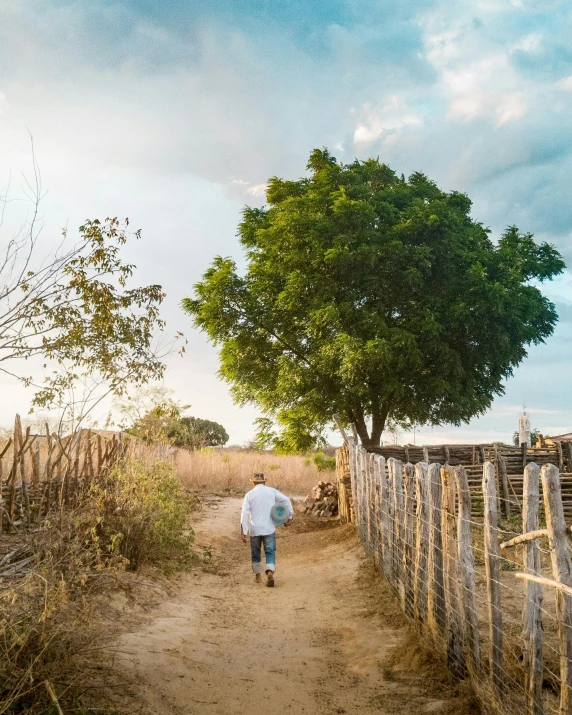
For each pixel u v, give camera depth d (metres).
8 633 4.29
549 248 23.38
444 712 4.63
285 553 12.83
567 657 3.59
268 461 29.77
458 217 21.58
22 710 3.89
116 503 9.09
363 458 11.53
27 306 6.11
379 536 9.36
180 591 8.45
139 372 7.03
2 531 8.63
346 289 20.78
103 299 6.33
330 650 6.33
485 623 6.25
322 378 21.42
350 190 21.55
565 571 3.64
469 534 5.12
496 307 19.52
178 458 24.09
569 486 12.86
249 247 24.53
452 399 20.89
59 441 9.01
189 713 4.52
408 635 6.49
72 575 5.86
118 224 6.61
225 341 23.14
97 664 4.91
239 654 6.10
